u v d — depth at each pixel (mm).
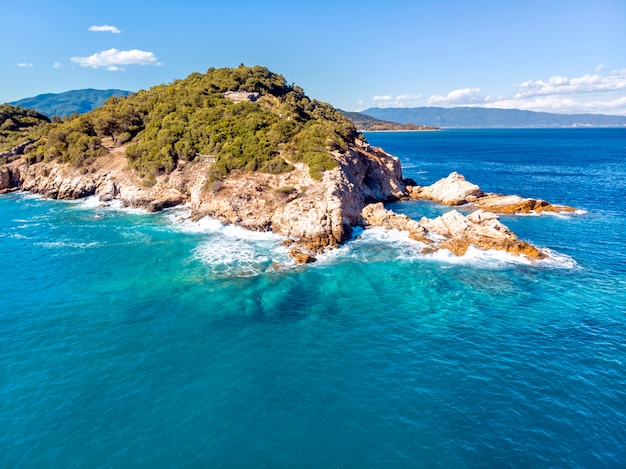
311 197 48594
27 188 76562
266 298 32844
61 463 18000
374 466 17781
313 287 34750
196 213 54406
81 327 28672
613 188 77938
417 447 18703
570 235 47812
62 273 37688
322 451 18547
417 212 60531
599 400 21344
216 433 19578
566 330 27922
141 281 35938
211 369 24250
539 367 24094
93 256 41875
